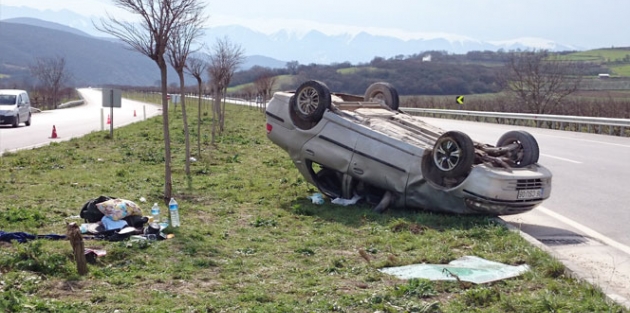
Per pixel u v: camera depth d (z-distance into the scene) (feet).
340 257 25.31
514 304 19.21
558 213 37.11
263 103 184.14
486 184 31.68
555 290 20.67
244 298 20.24
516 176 31.96
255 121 127.24
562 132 95.09
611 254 27.68
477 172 32.07
